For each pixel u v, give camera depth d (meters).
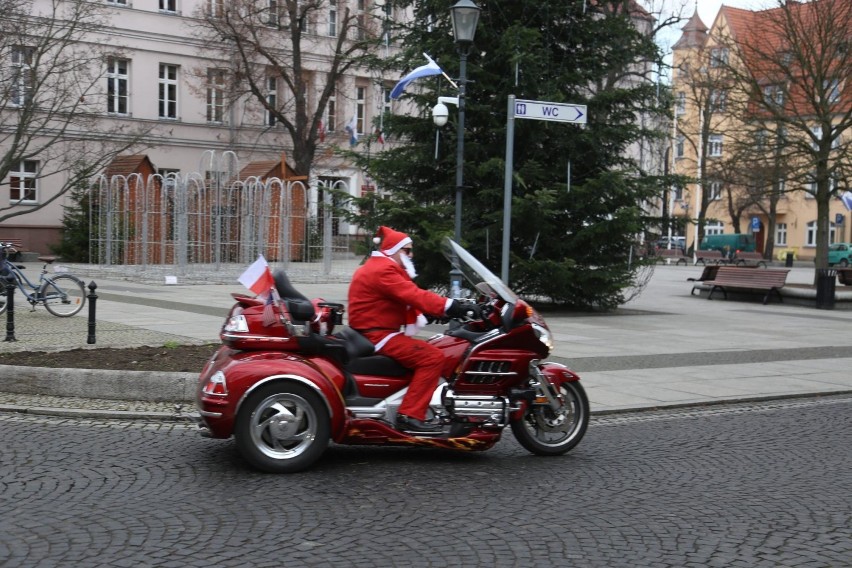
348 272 28.94
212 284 25.59
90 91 37.78
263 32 41.44
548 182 19.36
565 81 19.34
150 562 4.77
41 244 39.09
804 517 5.88
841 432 8.77
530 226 18.72
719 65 29.95
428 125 19.47
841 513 5.98
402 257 7.12
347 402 6.91
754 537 5.45
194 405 9.04
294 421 6.68
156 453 7.23
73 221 35.12
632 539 5.36
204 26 39.44
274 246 29.20
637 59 20.78
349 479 6.61
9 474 6.45
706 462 7.41
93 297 11.93
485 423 7.11
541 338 7.27
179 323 15.02
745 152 26.95
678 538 5.39
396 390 7.03
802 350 14.73
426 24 20.05
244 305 7.01
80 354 10.62
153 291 22.48
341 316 7.28
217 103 44.09
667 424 9.09
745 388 11.06
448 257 7.70
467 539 5.28
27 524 5.35
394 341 6.97
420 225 18.50
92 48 32.16
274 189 31.25
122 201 34.75
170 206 32.84
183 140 42.88
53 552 4.89
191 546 5.04
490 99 19.39
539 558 4.99
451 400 7.09
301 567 4.76
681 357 13.48
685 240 70.12
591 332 16.39
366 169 20.33
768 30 27.28
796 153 26.53
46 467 6.67
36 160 38.00
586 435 8.47
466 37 13.88
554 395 7.48
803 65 25.91
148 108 41.81
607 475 6.92
